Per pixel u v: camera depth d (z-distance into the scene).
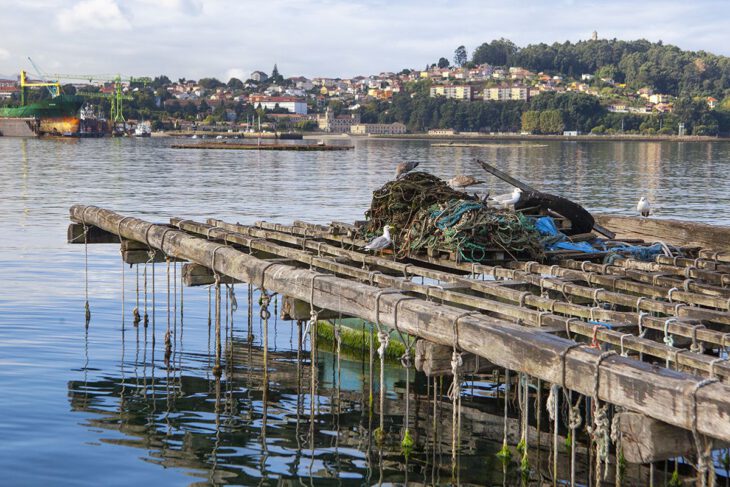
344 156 119.38
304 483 11.90
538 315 10.77
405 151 143.12
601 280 13.38
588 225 18.56
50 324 20.19
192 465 12.48
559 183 67.50
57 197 51.84
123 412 14.62
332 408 14.80
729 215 44.06
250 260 14.55
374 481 11.91
